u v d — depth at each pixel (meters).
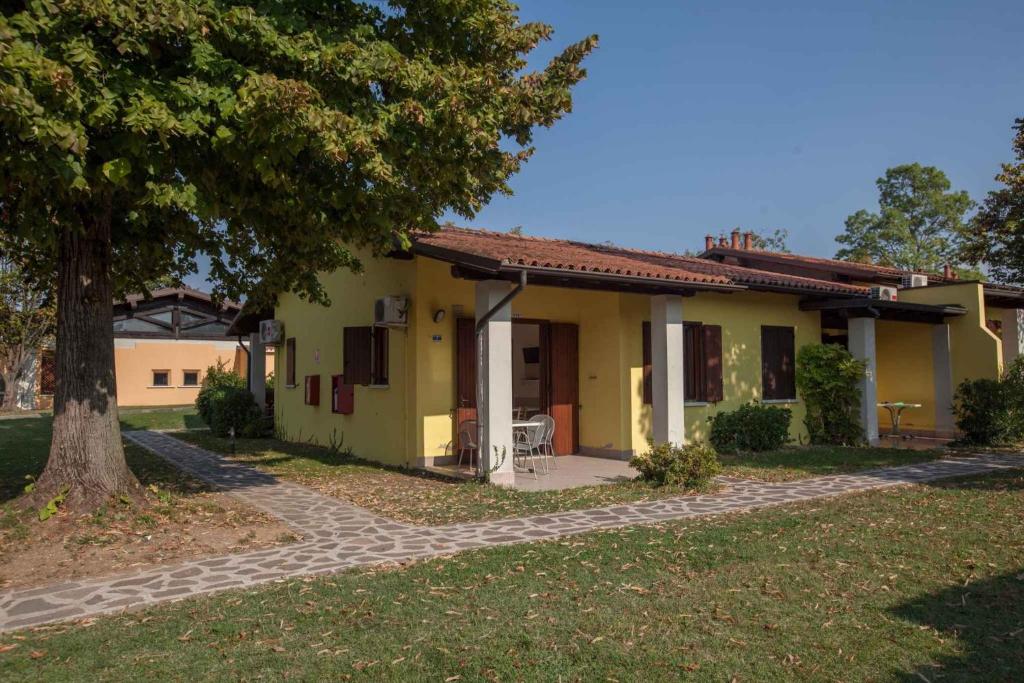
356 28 6.91
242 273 9.97
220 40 5.92
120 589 5.10
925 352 16.30
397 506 8.02
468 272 9.41
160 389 28.02
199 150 5.96
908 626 4.26
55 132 4.61
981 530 6.54
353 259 9.73
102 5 5.01
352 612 4.54
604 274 9.36
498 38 7.64
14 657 3.89
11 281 23.23
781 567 5.48
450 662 3.78
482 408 9.43
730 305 13.41
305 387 15.30
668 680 3.58
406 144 6.50
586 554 5.87
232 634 4.20
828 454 12.29
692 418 12.64
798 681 3.57
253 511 7.65
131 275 8.73
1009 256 11.78
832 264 19.25
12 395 24.83
